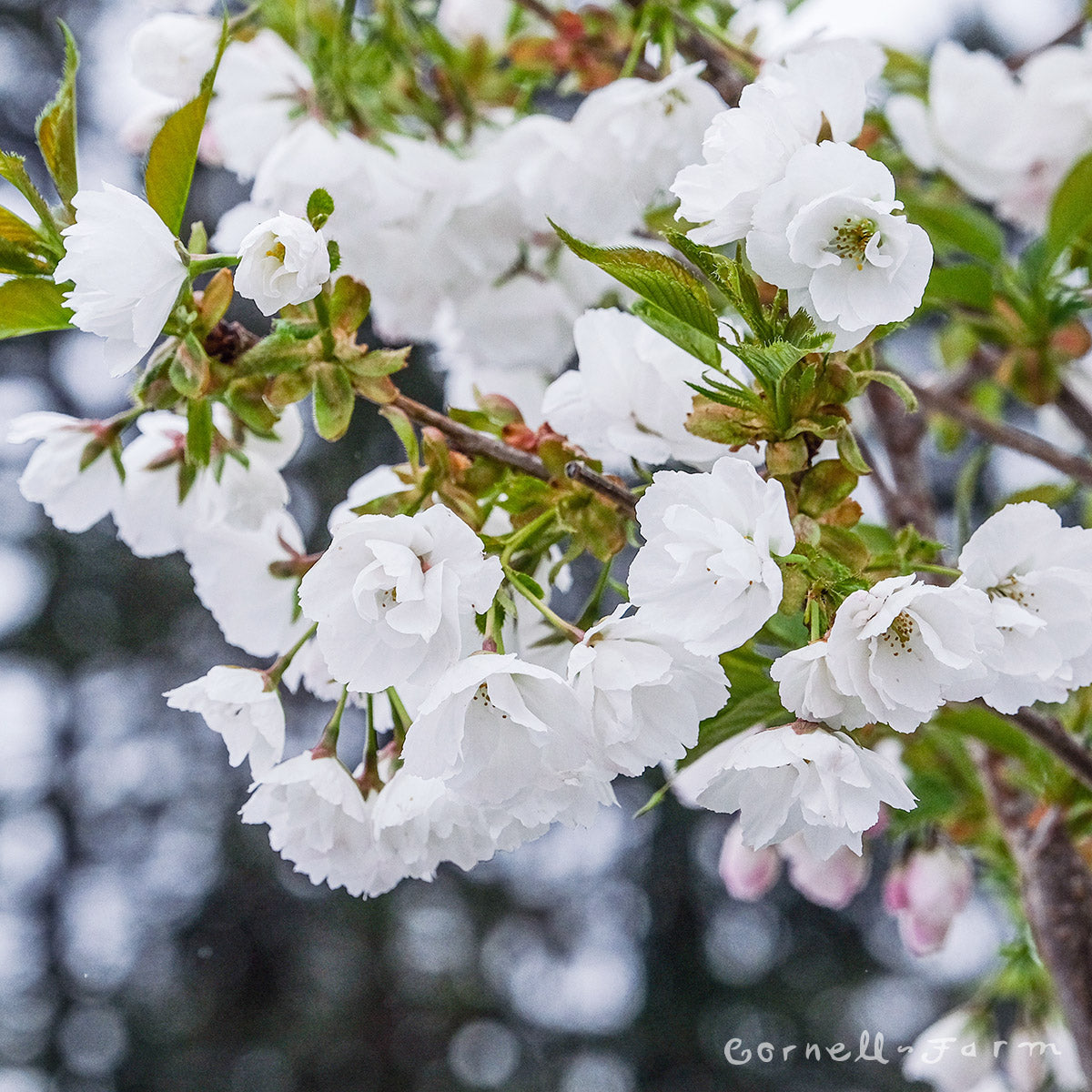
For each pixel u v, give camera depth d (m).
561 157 1.28
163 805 4.48
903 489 1.37
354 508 1.17
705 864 4.36
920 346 3.42
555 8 1.49
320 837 1.13
